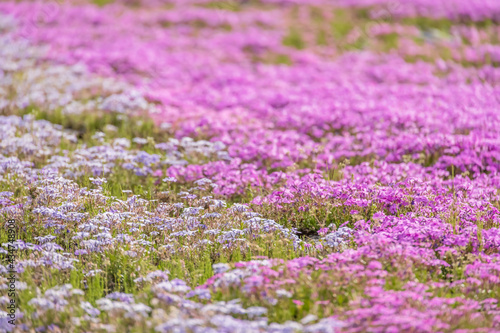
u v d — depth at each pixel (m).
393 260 7.37
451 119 15.20
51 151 13.25
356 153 13.48
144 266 7.92
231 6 32.03
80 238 8.57
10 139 12.95
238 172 11.95
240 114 16.77
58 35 25.25
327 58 24.70
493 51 23.83
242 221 9.28
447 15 29.19
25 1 30.23
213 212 9.83
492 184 11.41
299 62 24.31
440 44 25.66
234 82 20.83
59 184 10.30
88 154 12.65
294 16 30.44
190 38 26.53
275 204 10.02
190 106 17.91
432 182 11.11
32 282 7.21
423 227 8.16
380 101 17.38
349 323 5.90
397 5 30.59
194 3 32.22
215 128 15.24
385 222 8.62
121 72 21.20
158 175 12.23
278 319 6.52
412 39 26.45
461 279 7.21
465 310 6.37
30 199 9.75
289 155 13.17
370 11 30.75
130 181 12.14
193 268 8.01
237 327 5.60
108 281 7.82
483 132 13.89
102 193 10.59
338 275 6.99
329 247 8.39
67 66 21.39
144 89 18.95
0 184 10.75
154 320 6.01
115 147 13.12
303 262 7.27
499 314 6.44
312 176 11.05
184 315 6.06
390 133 14.78
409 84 20.61
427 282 7.04
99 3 31.58
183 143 13.78
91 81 19.59
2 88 18.00
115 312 6.45
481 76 20.83
